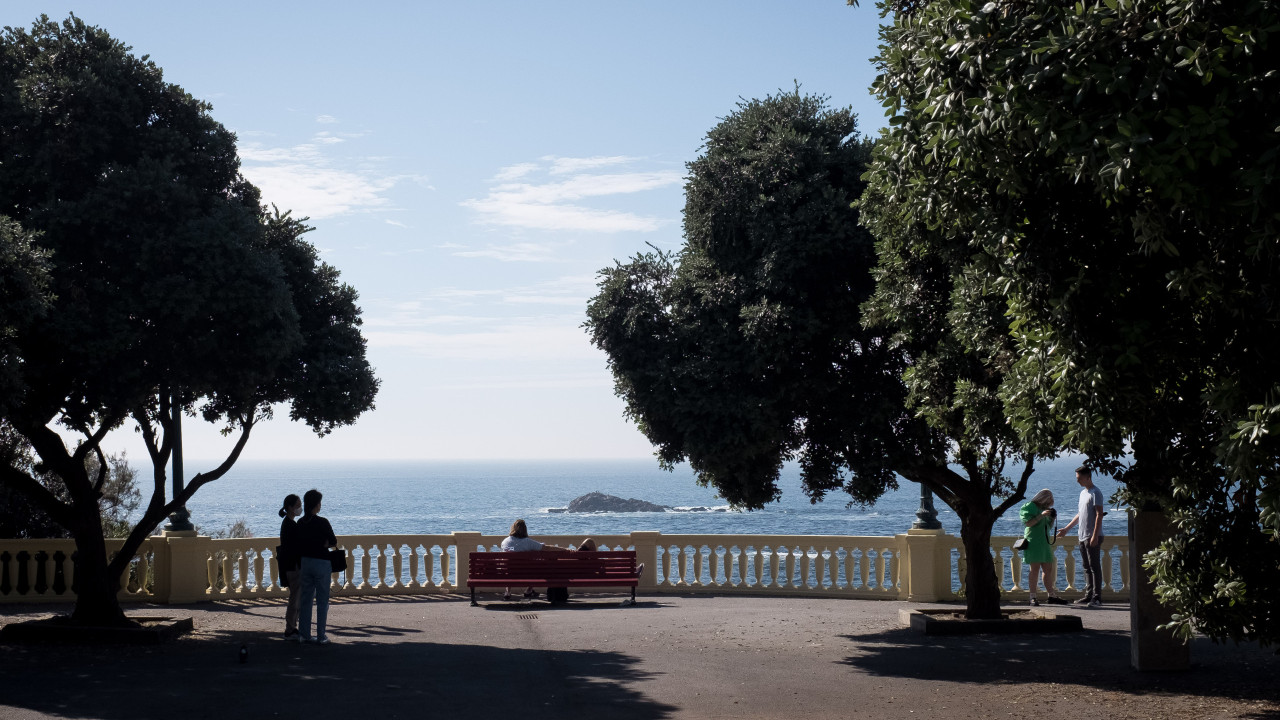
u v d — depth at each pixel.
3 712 8.64
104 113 12.61
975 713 8.67
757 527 136.25
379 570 19.30
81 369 11.97
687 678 10.47
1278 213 5.35
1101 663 11.20
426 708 8.92
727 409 13.26
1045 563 17.03
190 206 12.91
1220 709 8.56
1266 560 7.62
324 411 14.34
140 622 14.10
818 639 13.38
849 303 13.40
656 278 14.82
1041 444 8.08
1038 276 7.22
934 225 7.79
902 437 13.53
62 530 21.27
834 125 14.27
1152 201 6.07
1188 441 7.65
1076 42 5.88
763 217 13.45
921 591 18.23
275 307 12.66
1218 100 5.45
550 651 12.38
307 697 9.40
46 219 12.08
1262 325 6.24
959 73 6.83
